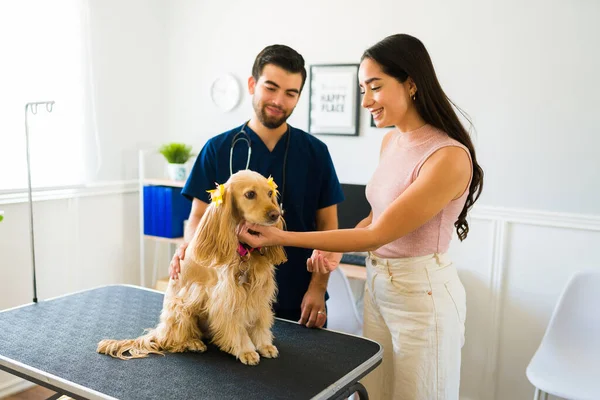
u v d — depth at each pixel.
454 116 1.41
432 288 1.44
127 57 3.31
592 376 2.11
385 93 1.39
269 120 1.55
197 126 3.56
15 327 1.50
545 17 2.49
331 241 1.27
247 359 1.26
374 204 1.56
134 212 3.44
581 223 2.47
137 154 3.44
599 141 2.43
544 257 2.59
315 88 3.09
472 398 2.81
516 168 2.62
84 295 1.84
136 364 1.25
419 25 2.78
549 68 2.50
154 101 3.55
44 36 2.77
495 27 2.60
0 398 2.71
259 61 1.52
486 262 2.72
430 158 1.37
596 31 2.39
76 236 3.04
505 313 2.70
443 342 1.45
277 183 1.67
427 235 1.44
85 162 3.07
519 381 2.70
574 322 2.27
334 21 3.02
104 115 3.17
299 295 1.72
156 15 3.51
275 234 1.23
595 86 2.42
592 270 2.29
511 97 2.60
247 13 3.29
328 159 1.73
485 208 2.69
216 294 1.25
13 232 2.68
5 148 2.62
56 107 2.86
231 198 1.22
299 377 1.21
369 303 1.66
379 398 1.68
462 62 2.69
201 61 3.49
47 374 1.19
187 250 1.34
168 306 1.34
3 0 2.56
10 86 2.62
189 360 1.27
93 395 1.10
